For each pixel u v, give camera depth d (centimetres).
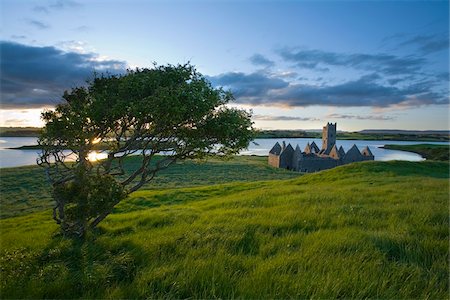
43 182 4853
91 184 1105
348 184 2914
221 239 948
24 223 2153
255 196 2112
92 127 1134
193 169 7169
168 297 577
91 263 801
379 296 560
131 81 1075
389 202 1563
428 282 615
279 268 688
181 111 1016
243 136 1184
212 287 590
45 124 1084
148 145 1205
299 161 9325
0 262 826
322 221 1148
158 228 1279
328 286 581
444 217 1134
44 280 693
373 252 773
